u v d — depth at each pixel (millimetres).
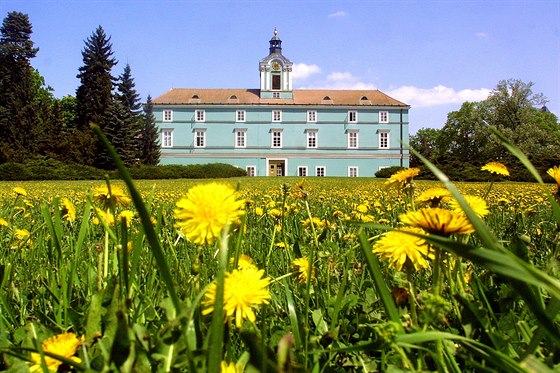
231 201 559
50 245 1381
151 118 48688
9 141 41938
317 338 775
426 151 65375
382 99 53000
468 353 664
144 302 1020
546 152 44594
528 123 47000
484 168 1488
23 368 604
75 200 5035
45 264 1604
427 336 532
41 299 1241
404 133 50938
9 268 1210
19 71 44156
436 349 662
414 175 1205
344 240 2061
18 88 43281
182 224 552
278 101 52188
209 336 526
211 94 53469
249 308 584
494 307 947
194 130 50781
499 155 47812
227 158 50750
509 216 2979
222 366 524
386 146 50844
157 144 49125
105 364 545
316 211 3619
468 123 51125
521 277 458
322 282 1360
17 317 1166
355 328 994
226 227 516
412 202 1204
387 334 538
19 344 814
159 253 539
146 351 563
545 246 1756
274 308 1126
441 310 562
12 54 43750
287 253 1616
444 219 646
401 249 720
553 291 451
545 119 52500
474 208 971
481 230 483
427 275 1301
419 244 723
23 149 41344
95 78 47219
